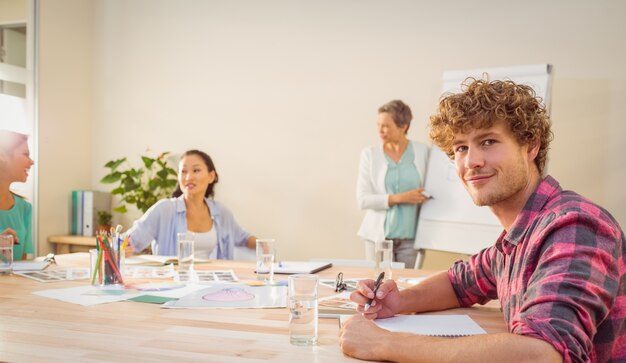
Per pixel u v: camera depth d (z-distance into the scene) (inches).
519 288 40.6
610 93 135.0
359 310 51.6
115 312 52.2
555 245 36.4
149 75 183.0
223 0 174.1
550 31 140.6
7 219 131.1
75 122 180.9
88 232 174.6
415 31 153.6
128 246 100.4
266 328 46.1
